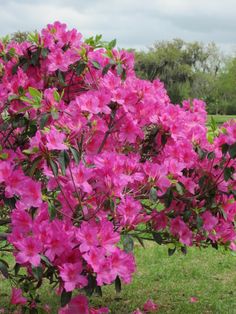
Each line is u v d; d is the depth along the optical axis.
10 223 3.20
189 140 3.37
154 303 4.90
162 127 3.27
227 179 3.14
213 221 3.36
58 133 2.61
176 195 3.27
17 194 2.78
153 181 2.98
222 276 5.79
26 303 3.86
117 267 2.71
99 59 3.46
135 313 4.45
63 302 2.74
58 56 3.32
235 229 3.82
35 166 2.67
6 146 3.51
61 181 2.77
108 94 3.04
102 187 2.73
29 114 3.23
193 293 5.22
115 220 2.96
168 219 3.36
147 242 7.08
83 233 2.63
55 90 2.95
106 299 5.01
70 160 2.79
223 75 62.19
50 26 3.58
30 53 3.46
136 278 5.61
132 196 2.97
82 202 2.78
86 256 2.59
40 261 2.66
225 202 3.44
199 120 3.71
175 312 4.70
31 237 2.61
